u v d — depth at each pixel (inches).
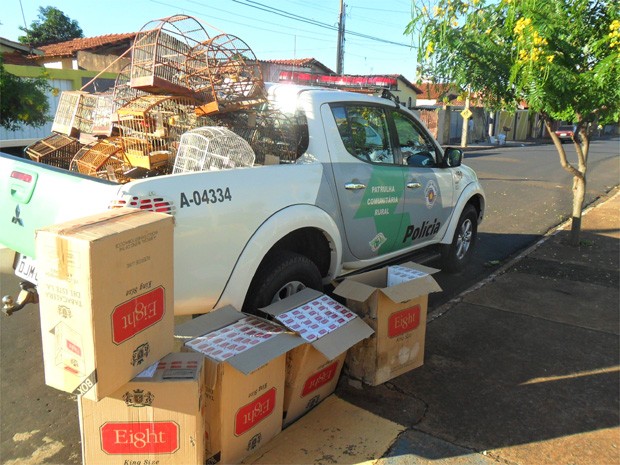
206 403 99.3
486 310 193.2
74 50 759.1
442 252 227.5
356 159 163.0
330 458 111.3
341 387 139.2
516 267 246.7
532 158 862.5
